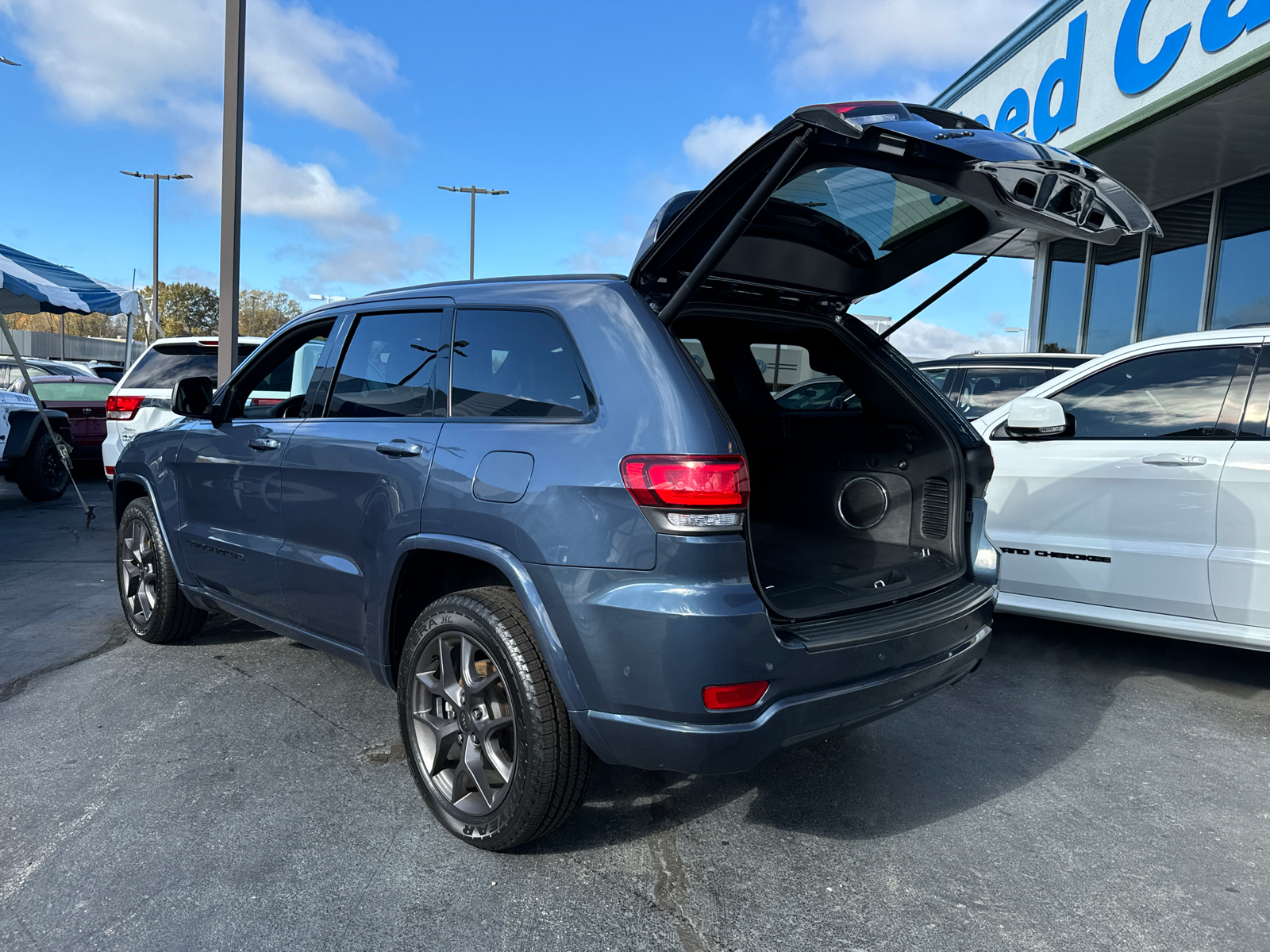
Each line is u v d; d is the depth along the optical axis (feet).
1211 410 12.86
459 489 8.13
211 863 7.99
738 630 6.81
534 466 7.61
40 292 27.09
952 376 22.86
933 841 8.65
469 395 8.69
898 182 7.67
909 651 8.05
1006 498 14.79
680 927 7.20
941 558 9.81
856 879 7.96
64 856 8.07
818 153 6.81
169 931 7.00
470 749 8.36
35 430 31.32
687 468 6.87
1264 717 12.01
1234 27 24.31
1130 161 31.99
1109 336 40.09
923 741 11.10
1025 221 7.29
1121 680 13.46
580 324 7.91
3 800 9.14
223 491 11.93
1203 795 9.72
